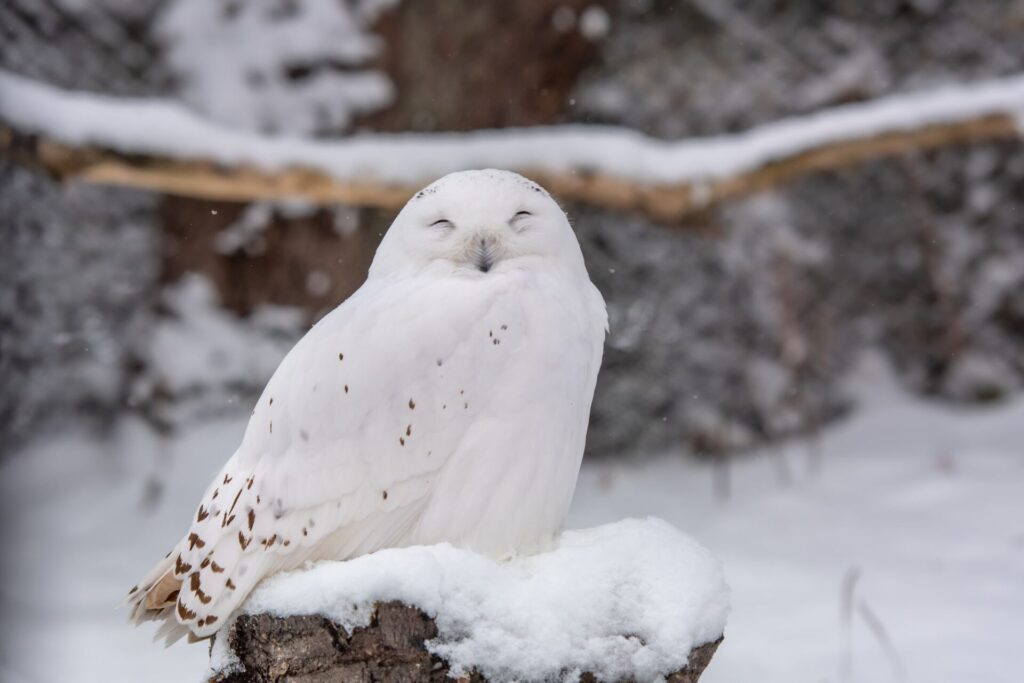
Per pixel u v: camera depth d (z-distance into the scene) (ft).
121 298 39.63
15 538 31.68
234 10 38.70
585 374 14.52
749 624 25.94
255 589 13.28
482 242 14.76
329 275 39.29
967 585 28.45
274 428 13.92
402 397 13.78
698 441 42.65
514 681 12.61
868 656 23.72
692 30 43.68
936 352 46.34
